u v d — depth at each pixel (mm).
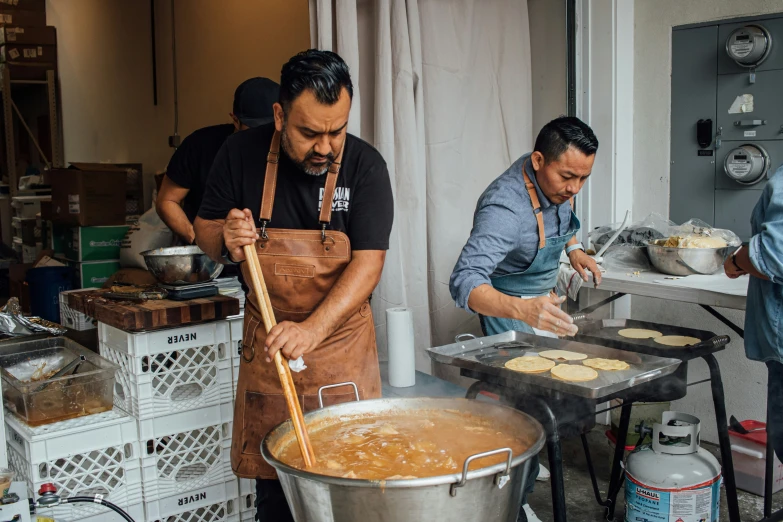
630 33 3428
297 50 4191
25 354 2492
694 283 2660
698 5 3227
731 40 3092
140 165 5391
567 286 2895
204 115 5398
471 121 3383
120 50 6328
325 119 1527
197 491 2375
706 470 2299
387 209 1818
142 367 2252
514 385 1860
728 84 3178
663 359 1995
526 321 1865
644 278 2803
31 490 2084
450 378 3402
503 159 3490
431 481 1052
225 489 2439
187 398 2344
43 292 4344
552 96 3615
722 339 2338
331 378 1857
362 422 1549
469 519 1107
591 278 2889
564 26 3508
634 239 3121
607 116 3461
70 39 6949
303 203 1785
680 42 3305
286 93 1546
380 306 3100
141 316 2160
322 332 1635
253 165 1806
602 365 1979
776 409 2227
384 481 1054
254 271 1512
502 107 3457
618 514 2678
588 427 1901
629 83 3463
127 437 2240
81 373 2275
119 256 4465
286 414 1864
